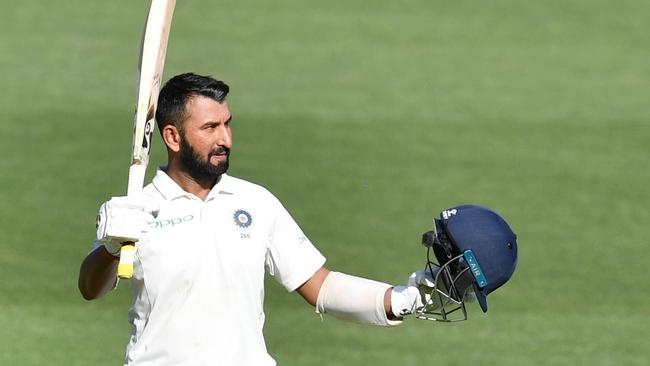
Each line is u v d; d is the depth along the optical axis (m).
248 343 17.77
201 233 17.69
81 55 62.09
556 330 34.94
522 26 69.25
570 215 45.00
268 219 18.28
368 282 18.81
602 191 47.50
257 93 57.66
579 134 53.78
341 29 67.81
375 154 50.72
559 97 58.56
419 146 51.81
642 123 55.25
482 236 17.72
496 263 17.69
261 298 18.17
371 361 32.12
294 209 44.28
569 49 65.81
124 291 37.03
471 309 36.66
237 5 71.00
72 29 66.00
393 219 43.75
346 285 18.81
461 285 17.88
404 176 48.34
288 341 33.41
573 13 71.50
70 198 44.59
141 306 17.80
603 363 32.44
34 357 31.31
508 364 32.16
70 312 34.97
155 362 17.61
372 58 63.47
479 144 52.28
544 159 50.78
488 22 69.69
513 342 33.94
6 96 55.75
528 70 62.44
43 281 37.28
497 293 37.88
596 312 36.44
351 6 71.88
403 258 40.03
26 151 49.22
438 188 47.22
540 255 41.19
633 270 40.03
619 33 68.50
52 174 46.94
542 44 66.50
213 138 17.80
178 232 17.64
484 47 65.75
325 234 42.00
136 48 63.59
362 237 41.88
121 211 16.30
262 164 48.91
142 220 16.38
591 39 67.44
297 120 54.28
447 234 17.97
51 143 50.31
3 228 41.50
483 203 45.91
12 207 43.44
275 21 68.75
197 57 62.38
